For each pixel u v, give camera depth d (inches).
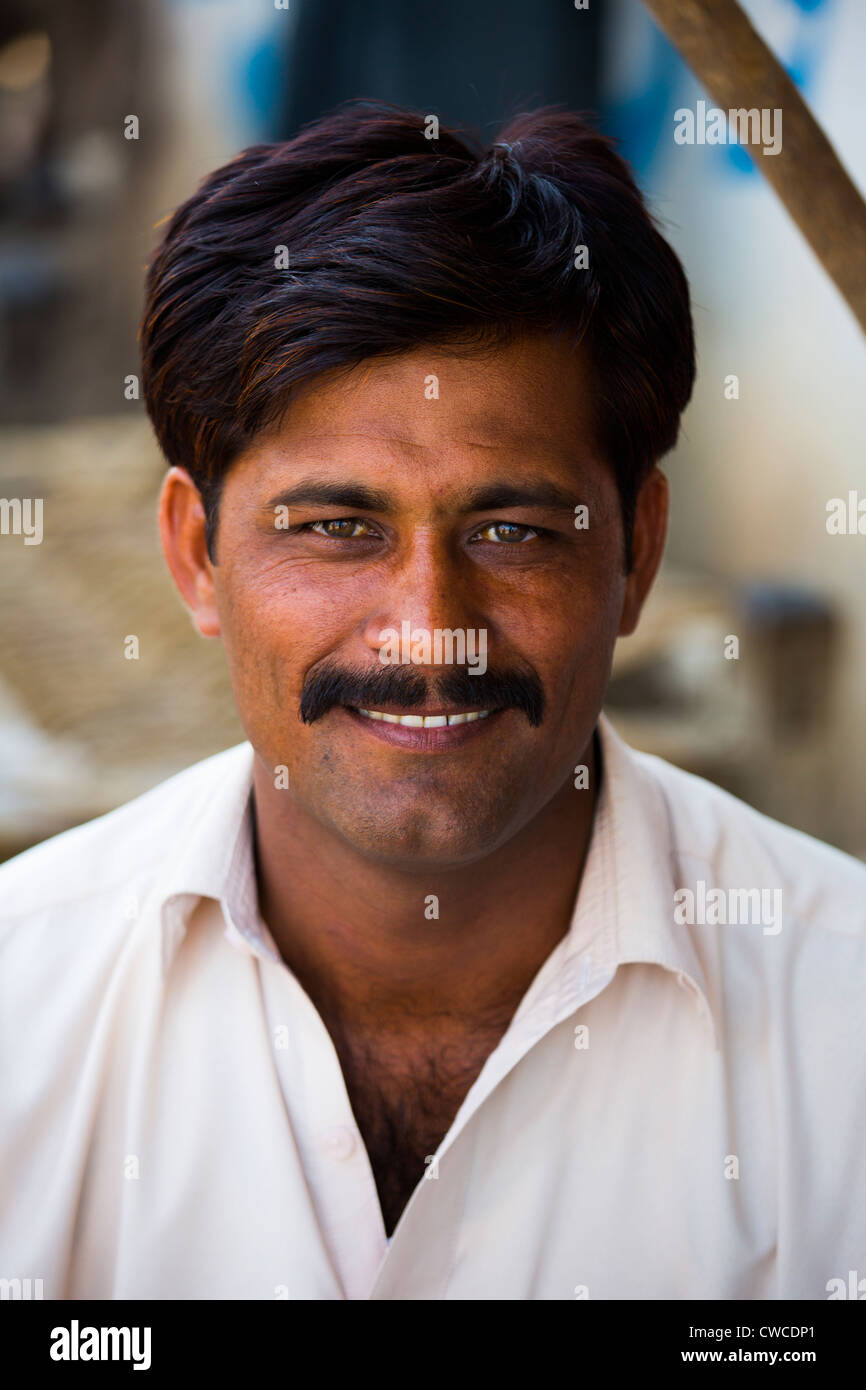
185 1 318.0
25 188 343.9
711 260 209.5
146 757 135.9
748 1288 52.2
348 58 211.5
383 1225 54.0
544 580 46.8
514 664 46.7
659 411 50.2
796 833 63.2
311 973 56.3
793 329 191.9
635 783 58.4
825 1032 55.2
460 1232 52.6
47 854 61.4
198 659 155.8
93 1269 54.4
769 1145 53.9
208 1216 53.0
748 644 159.9
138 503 190.2
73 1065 55.2
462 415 44.9
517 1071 53.7
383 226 44.5
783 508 194.4
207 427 48.2
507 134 51.8
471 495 45.3
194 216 48.3
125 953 56.5
